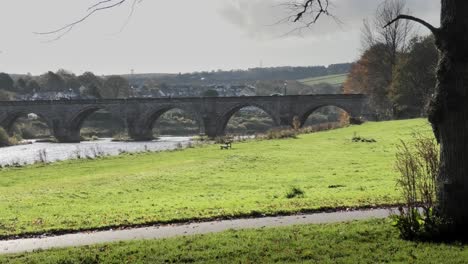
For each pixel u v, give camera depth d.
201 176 38.25
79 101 156.75
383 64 118.25
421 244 13.05
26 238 17.81
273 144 65.00
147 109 152.38
